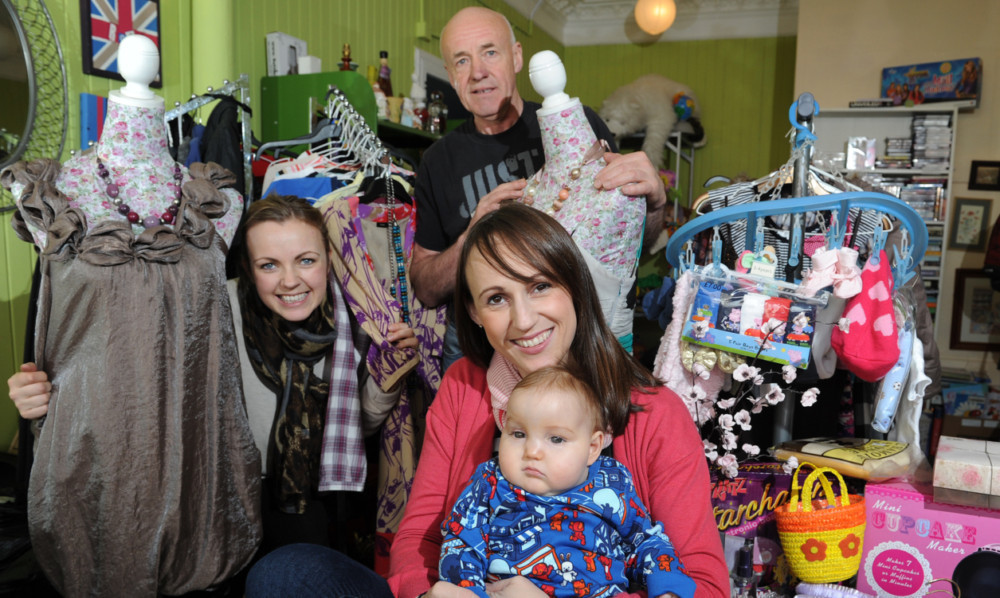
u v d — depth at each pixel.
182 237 1.58
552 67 1.65
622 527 1.10
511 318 1.14
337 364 1.86
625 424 1.17
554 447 1.08
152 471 1.53
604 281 1.63
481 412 1.29
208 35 2.87
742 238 1.79
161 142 1.62
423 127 4.21
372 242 2.12
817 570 1.43
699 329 1.57
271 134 3.33
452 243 2.18
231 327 1.68
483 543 1.09
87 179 1.54
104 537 1.51
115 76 2.71
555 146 1.69
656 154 6.22
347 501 2.32
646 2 5.90
